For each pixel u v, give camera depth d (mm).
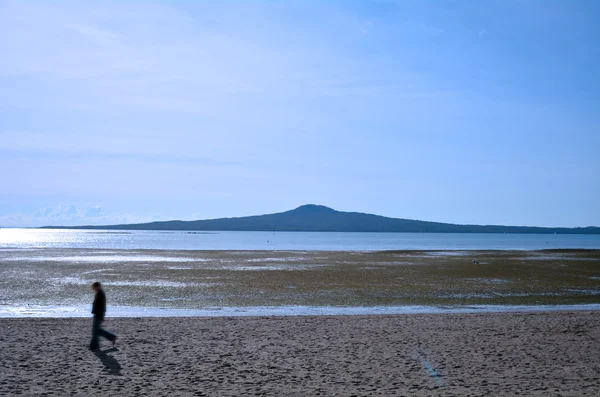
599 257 68875
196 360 14602
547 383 12594
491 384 12477
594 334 19125
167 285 34000
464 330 19672
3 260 54781
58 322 20141
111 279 36875
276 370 13625
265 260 58312
